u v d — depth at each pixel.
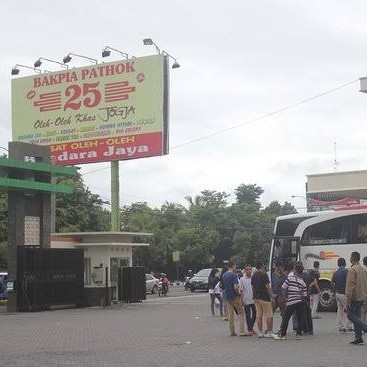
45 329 18.23
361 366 10.62
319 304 23.62
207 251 73.25
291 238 24.55
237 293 15.83
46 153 30.39
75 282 29.03
